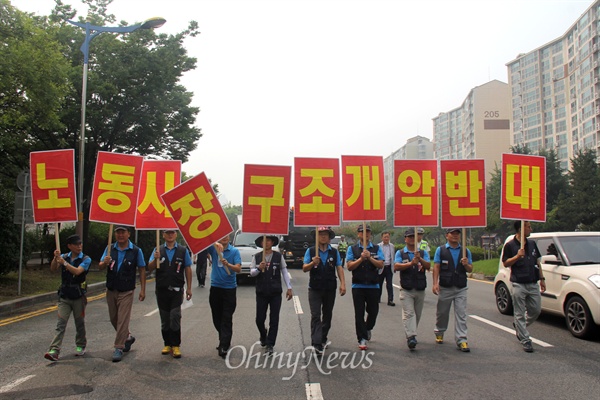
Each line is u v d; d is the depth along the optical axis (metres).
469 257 7.25
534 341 7.65
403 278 7.20
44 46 15.15
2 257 13.24
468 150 87.38
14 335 8.30
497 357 6.63
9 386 5.46
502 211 7.54
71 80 18.77
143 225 7.32
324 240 7.05
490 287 15.98
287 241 24.75
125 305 6.73
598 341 7.65
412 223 7.52
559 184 41.94
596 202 35.22
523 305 7.11
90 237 25.11
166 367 6.24
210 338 8.02
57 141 20.72
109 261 6.73
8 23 14.85
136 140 22.42
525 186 7.67
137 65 19.94
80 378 5.77
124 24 21.20
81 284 6.81
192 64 22.70
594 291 7.55
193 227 6.99
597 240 8.91
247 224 7.24
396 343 7.53
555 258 8.62
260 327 7.14
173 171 7.58
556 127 70.69
